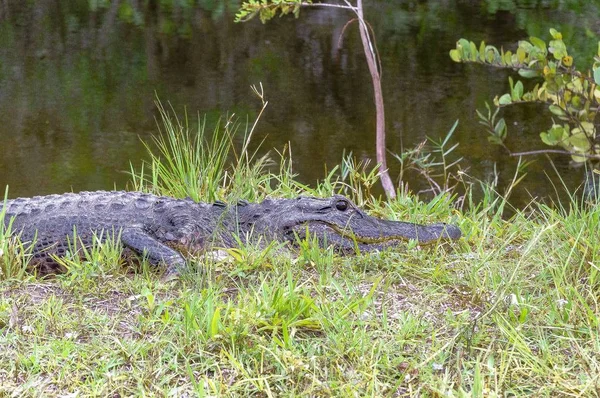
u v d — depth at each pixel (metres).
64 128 14.35
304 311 5.32
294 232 6.62
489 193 8.67
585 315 5.36
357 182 9.03
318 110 15.30
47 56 18.70
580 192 11.91
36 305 5.61
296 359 4.76
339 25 20.92
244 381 4.67
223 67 17.94
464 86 16.69
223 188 8.30
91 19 21.94
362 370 4.76
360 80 17.08
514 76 17.30
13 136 13.93
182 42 19.78
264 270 6.20
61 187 11.91
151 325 5.26
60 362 4.88
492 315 5.28
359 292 5.71
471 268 6.19
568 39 17.80
